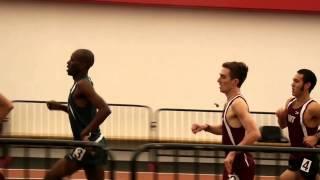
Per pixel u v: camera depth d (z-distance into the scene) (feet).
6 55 90.53
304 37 95.96
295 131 49.57
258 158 51.03
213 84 94.68
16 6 90.58
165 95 93.91
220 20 94.53
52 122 90.07
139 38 93.40
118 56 93.04
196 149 41.22
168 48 93.91
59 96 91.50
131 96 93.35
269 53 95.50
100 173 44.27
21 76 90.74
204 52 94.53
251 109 95.14
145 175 69.41
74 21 91.97
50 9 91.35
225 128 45.52
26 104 89.71
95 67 92.58
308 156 47.60
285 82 95.76
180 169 69.00
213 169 67.72
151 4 91.45
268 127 86.89
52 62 91.45
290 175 49.57
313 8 93.40
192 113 92.43
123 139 91.04
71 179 60.54
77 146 41.39
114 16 92.79
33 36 91.04
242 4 92.27
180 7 93.09
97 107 44.50
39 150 66.95
